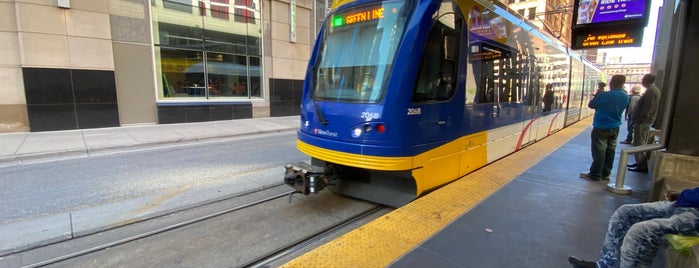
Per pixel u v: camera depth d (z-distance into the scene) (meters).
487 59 5.38
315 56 5.06
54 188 5.18
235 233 3.77
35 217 4.09
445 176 4.68
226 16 13.48
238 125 12.20
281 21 15.01
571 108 12.56
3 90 9.16
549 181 4.85
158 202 4.62
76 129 10.23
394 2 4.27
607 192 4.43
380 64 4.19
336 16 4.86
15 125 9.44
